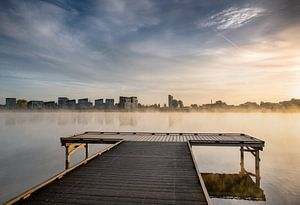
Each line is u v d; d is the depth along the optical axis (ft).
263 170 60.44
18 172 60.80
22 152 88.43
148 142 46.03
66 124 252.42
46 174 59.11
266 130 178.09
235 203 38.01
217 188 44.52
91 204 16.76
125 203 16.98
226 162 70.74
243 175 53.42
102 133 64.44
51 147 100.07
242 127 210.18
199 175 22.52
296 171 59.31
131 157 32.37
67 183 21.18
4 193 45.57
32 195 18.26
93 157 31.42
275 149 93.81
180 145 42.42
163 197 18.10
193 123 279.28
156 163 28.94
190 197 18.07
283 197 40.75
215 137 54.85
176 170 25.73
